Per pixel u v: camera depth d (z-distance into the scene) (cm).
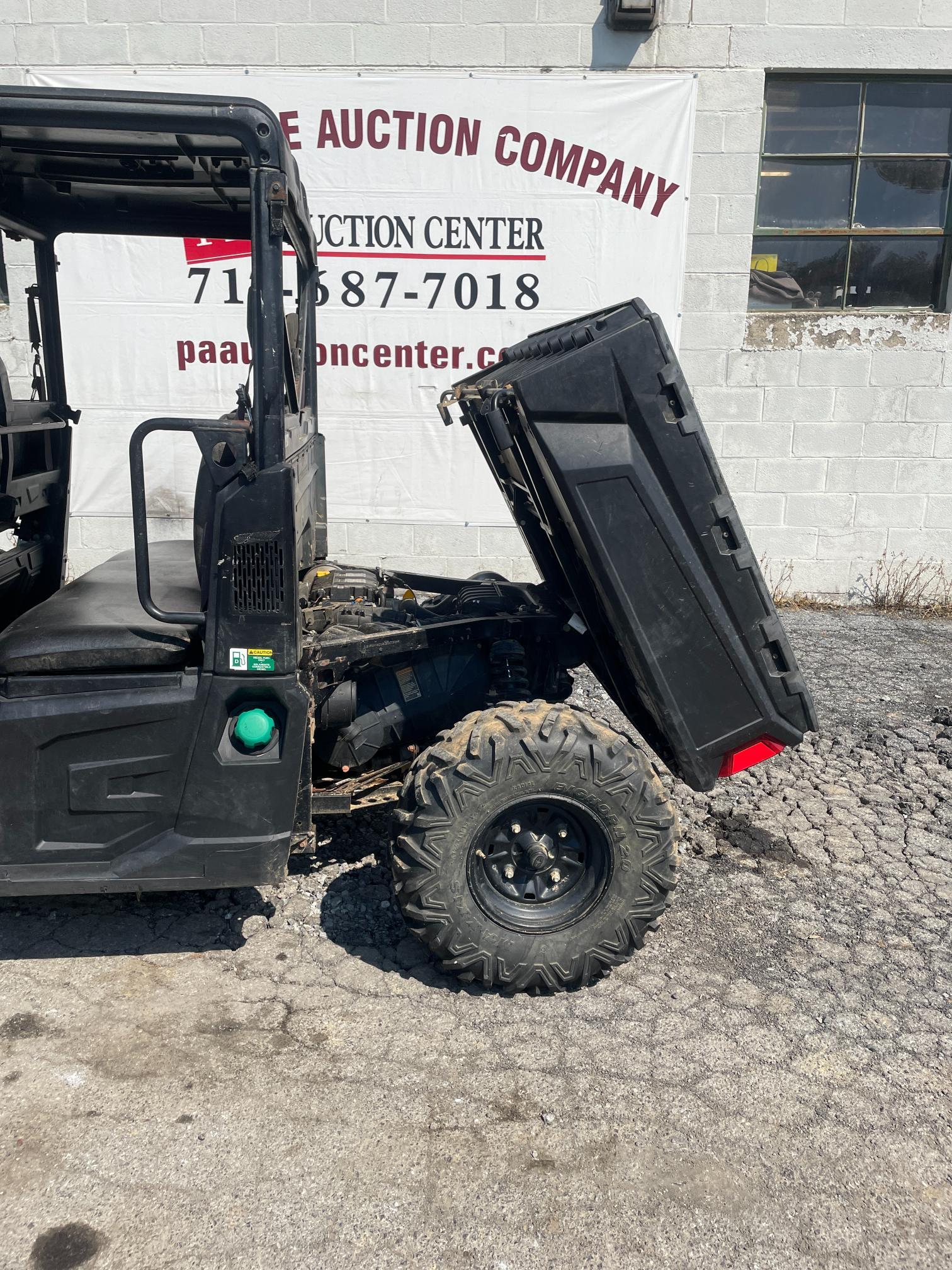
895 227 682
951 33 632
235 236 355
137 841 257
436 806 260
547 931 270
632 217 656
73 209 335
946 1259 195
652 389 245
